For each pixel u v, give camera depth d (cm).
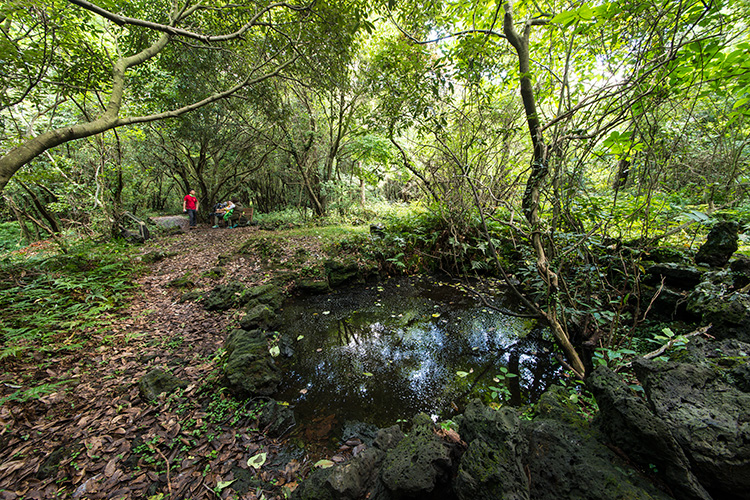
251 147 1291
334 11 419
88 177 805
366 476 154
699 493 104
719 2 178
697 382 137
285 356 321
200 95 856
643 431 114
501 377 272
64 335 316
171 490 166
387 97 501
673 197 319
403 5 435
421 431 156
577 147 242
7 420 203
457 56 381
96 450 189
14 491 160
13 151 328
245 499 162
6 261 491
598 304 268
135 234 822
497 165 428
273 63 695
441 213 573
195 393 247
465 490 121
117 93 421
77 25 467
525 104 360
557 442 133
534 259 355
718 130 322
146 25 361
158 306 422
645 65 210
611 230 301
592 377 148
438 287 515
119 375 267
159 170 1427
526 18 396
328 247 642
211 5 505
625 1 196
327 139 1198
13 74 410
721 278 246
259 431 215
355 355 321
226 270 565
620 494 109
